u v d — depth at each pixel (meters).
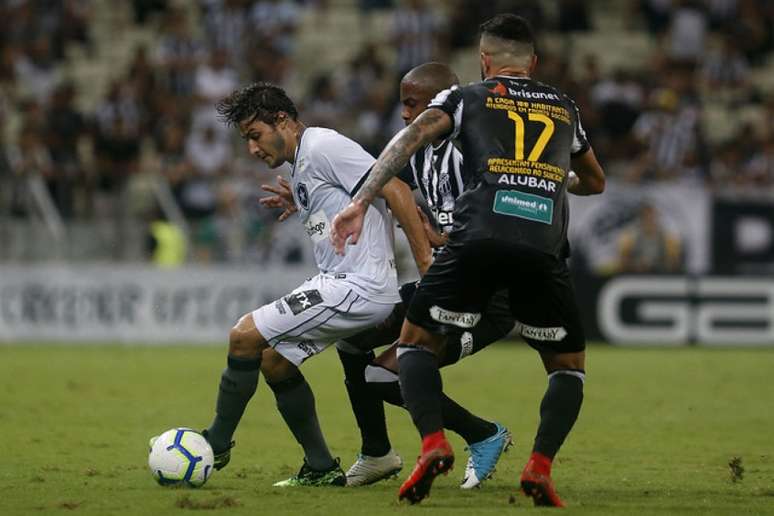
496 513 18.52
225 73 72.06
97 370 45.53
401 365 19.39
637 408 35.62
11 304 58.50
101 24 83.69
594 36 81.12
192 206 58.88
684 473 24.03
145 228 58.66
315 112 70.44
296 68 80.19
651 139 68.31
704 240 60.06
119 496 20.38
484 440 21.92
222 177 59.16
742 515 18.75
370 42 75.75
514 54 20.00
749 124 69.00
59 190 58.38
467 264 18.88
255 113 21.58
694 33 77.56
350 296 21.22
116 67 80.62
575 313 19.48
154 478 21.83
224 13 75.94
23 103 68.88
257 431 30.09
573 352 19.67
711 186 62.22
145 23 82.88
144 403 36.03
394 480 23.06
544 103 19.56
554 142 19.30
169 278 58.59
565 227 19.62
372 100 69.69
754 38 78.06
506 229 18.73
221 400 21.75
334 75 77.56
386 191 20.64
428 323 19.23
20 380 41.75
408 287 22.41
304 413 21.88
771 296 59.12
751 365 49.22
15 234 58.19
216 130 67.44
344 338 22.12
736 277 59.06
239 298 58.69
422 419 18.92
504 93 19.42
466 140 19.19
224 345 57.69
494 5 75.25
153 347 56.44
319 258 21.95
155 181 58.94
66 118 66.25
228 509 18.97
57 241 58.44
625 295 58.88
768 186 63.31
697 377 44.53
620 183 59.69
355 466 22.53
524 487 19.11
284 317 21.20
